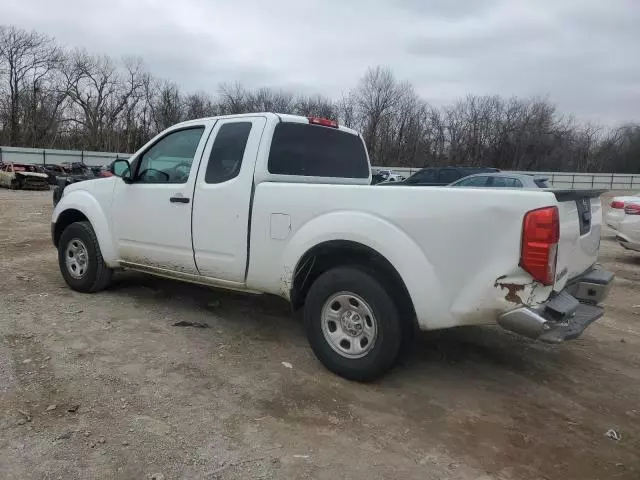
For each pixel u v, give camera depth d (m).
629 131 70.19
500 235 3.27
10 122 66.00
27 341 4.32
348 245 3.76
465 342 4.81
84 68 69.88
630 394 3.86
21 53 65.06
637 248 9.45
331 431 3.18
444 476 2.78
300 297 4.27
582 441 3.19
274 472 2.75
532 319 3.18
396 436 3.16
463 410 3.52
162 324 4.93
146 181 5.18
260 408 3.42
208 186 4.57
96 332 4.62
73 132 71.25
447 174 19.41
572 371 4.25
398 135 69.12
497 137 68.94
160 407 3.36
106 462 2.76
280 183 4.16
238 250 4.39
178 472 2.71
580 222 3.84
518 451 3.05
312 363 4.17
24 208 17.48
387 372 3.93
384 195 3.65
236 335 4.74
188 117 76.88
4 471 2.65
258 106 72.25
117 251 5.46
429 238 3.46
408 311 3.77
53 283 6.29
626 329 5.46
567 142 69.25
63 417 3.17
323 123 5.01
